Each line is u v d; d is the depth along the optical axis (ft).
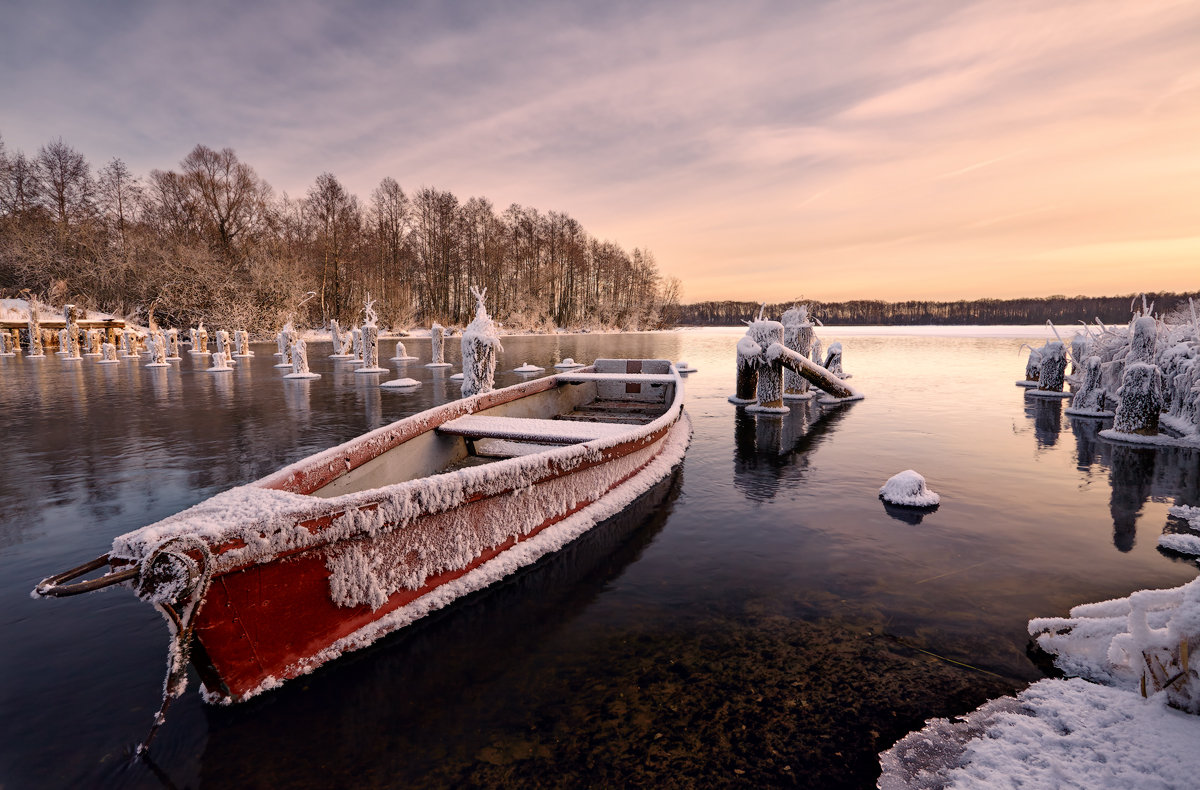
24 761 7.16
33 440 26.96
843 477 21.18
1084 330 48.55
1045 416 35.09
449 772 6.93
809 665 9.16
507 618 10.72
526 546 13.29
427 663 9.27
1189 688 7.34
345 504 9.02
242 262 136.05
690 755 7.16
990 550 14.05
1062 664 9.07
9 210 129.18
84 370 66.23
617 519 16.40
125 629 10.50
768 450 25.85
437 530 10.98
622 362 35.86
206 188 143.23
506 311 202.49
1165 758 6.50
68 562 13.35
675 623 10.55
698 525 15.97
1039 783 6.37
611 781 6.73
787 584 12.19
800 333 44.42
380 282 167.63
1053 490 19.42
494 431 17.87
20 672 9.10
